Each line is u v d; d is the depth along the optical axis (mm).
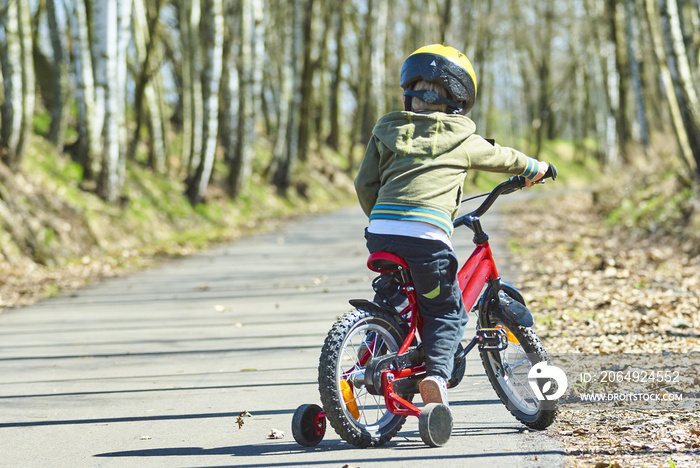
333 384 3498
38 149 17250
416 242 3455
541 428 3779
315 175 34500
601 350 5547
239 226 21453
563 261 11156
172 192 21156
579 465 3170
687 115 14156
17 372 5965
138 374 5707
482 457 3383
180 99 28484
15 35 14977
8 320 8648
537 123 51188
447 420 3580
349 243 16125
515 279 9500
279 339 6824
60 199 15250
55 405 4859
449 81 3578
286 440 3861
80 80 17328
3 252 12742
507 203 30734
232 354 6289
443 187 3496
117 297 10070
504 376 4035
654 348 5547
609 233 15141
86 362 6242
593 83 52625
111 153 17016
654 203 15398
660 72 16109
